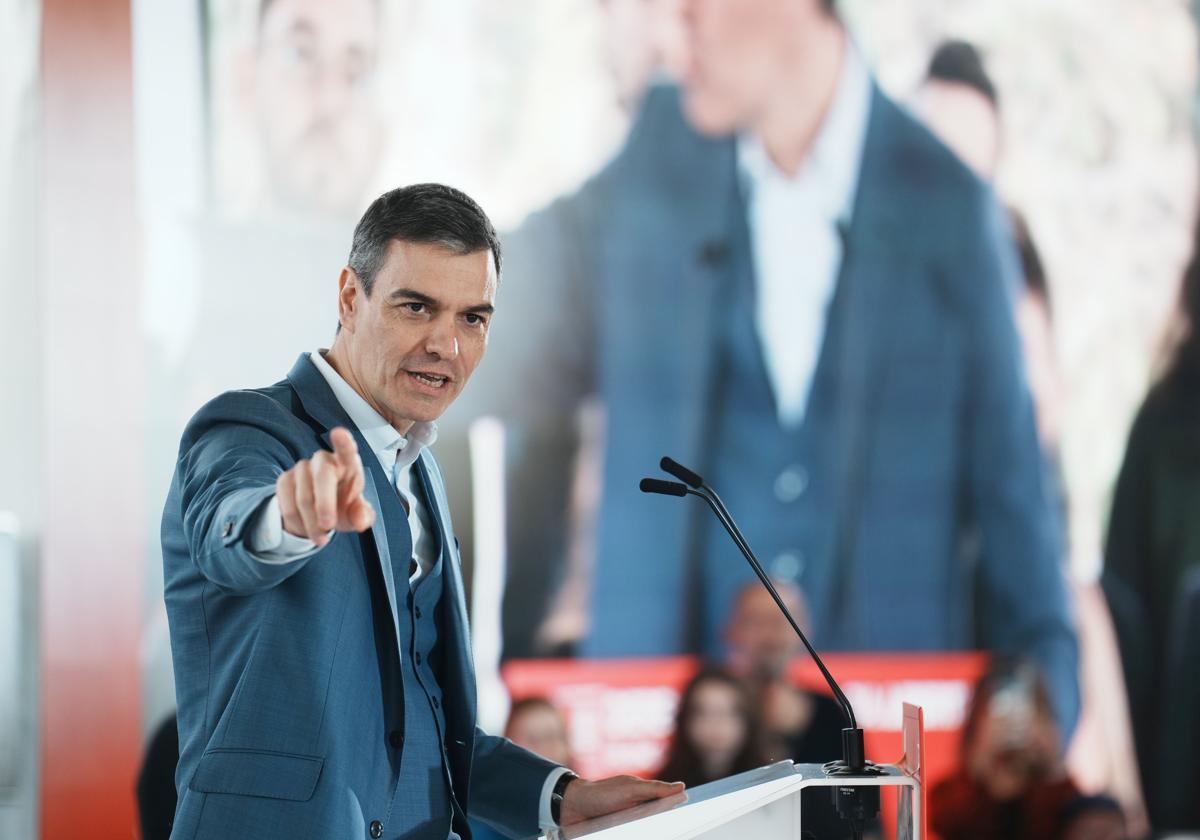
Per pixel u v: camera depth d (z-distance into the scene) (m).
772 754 7.85
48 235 7.21
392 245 2.75
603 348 7.91
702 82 8.06
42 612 7.10
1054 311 8.45
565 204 7.89
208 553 2.39
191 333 7.38
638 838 2.42
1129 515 8.43
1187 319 8.58
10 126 7.27
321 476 2.00
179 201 7.40
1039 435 8.38
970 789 8.12
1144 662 8.38
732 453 8.02
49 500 7.14
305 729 2.50
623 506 7.88
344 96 7.61
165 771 6.43
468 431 7.76
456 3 7.78
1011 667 8.20
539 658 7.73
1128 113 8.58
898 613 8.11
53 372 7.19
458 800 2.96
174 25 7.42
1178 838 8.28
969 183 8.37
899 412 8.20
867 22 8.27
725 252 8.06
